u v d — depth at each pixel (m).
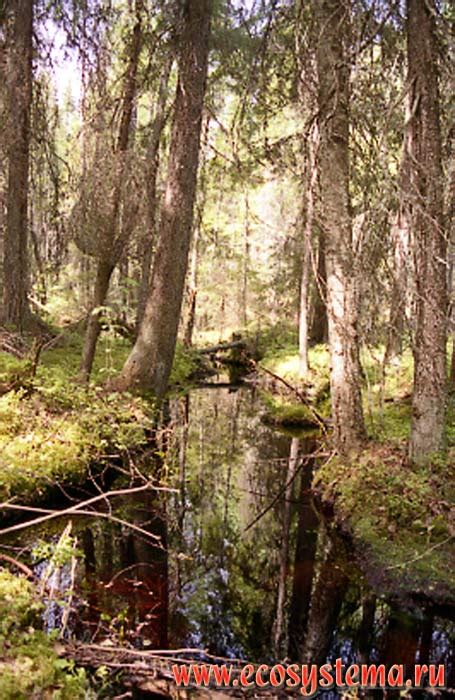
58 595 3.44
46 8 8.33
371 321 4.95
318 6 5.05
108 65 8.02
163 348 8.23
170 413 11.54
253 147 6.78
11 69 8.55
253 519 6.50
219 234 22.00
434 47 4.44
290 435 10.23
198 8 7.57
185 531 6.06
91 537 5.32
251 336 19.94
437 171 4.52
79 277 11.09
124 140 7.55
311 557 5.49
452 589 4.18
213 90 9.06
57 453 5.61
